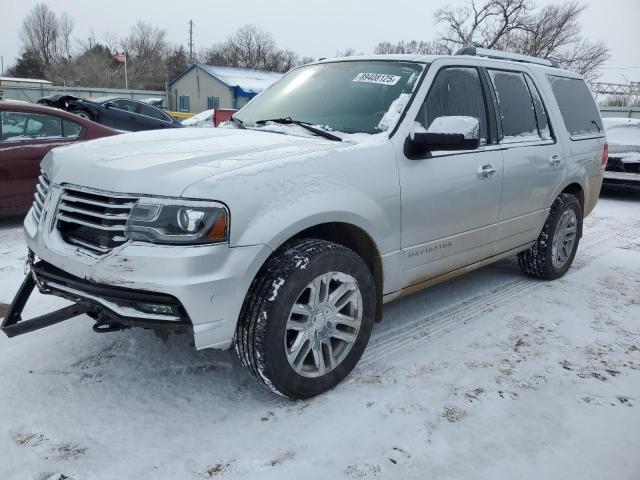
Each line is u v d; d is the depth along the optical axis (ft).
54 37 226.17
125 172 7.99
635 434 8.57
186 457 7.70
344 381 9.74
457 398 9.35
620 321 12.89
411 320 12.52
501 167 12.23
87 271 7.89
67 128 20.59
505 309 13.34
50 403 8.85
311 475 7.43
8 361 10.06
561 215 14.98
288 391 8.70
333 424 8.51
